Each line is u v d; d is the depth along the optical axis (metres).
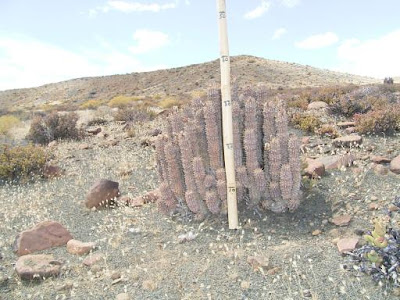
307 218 5.30
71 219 6.25
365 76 79.56
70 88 81.38
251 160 5.45
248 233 5.07
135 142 10.85
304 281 3.80
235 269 4.16
